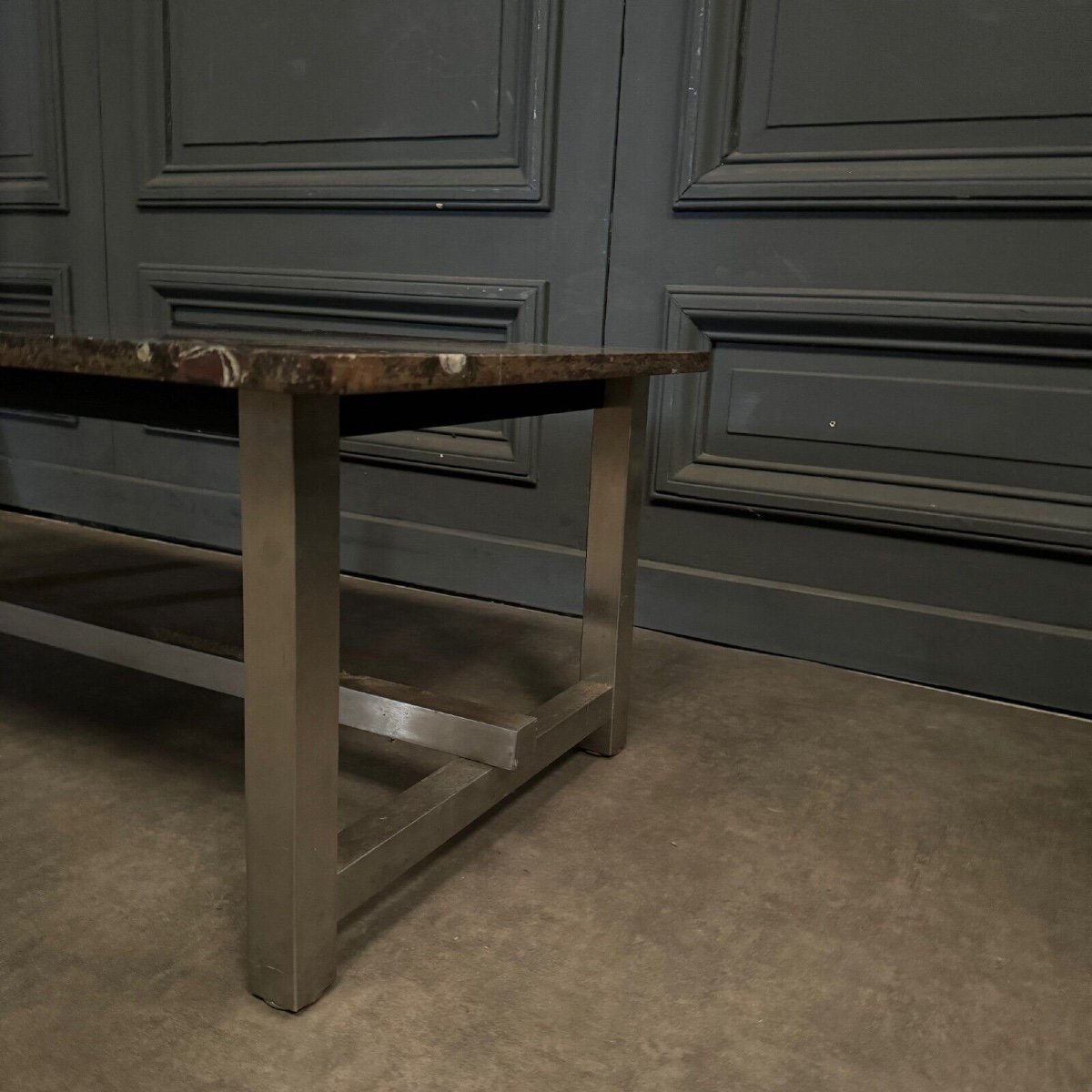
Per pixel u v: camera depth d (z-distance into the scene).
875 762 1.24
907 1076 0.69
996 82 1.38
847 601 1.59
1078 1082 0.69
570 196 1.70
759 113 1.54
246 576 0.67
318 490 0.65
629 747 1.25
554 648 1.60
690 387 1.66
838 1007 0.75
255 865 0.71
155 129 2.07
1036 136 1.37
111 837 0.95
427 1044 0.69
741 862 0.97
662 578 1.73
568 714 1.09
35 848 0.93
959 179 1.40
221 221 2.05
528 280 1.75
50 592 1.76
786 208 1.52
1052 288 1.39
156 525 2.25
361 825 0.81
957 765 1.24
